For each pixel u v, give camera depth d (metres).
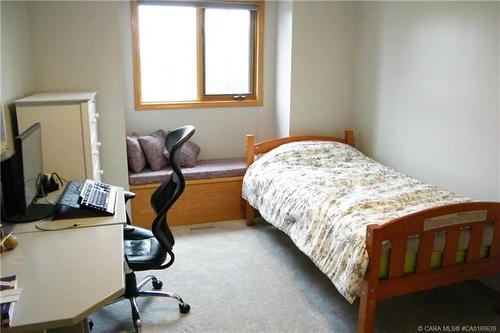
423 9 3.27
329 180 3.12
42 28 3.25
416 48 3.37
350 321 2.52
